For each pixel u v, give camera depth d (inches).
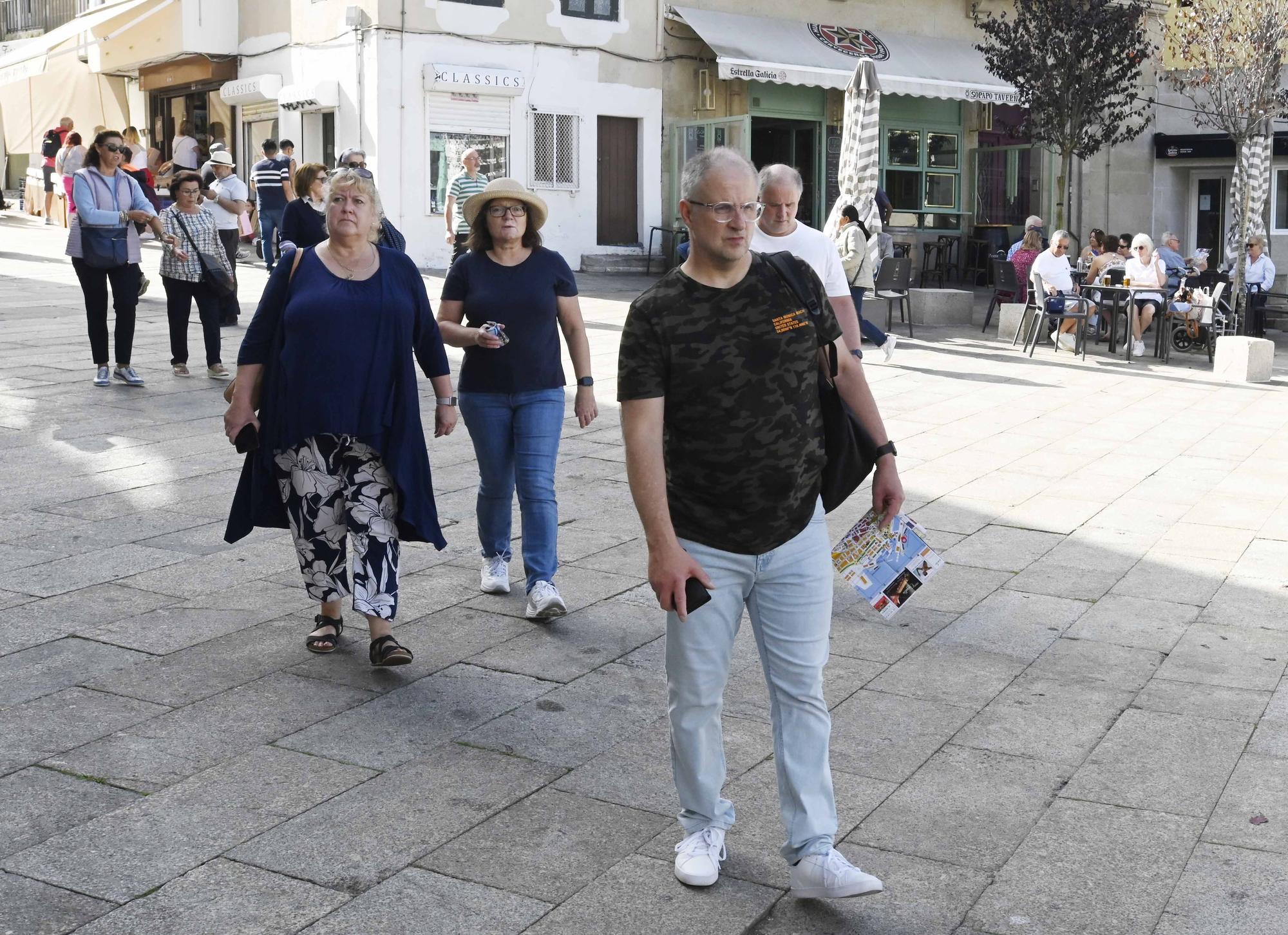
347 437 207.6
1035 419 465.4
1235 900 149.6
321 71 906.1
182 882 148.6
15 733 186.1
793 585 146.8
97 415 395.5
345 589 213.8
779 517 144.0
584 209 955.3
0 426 379.2
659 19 970.7
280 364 205.8
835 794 175.9
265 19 962.7
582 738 191.6
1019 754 189.8
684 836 160.2
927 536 307.0
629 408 140.6
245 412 209.3
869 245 616.4
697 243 139.2
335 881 149.9
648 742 190.9
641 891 149.9
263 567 265.0
